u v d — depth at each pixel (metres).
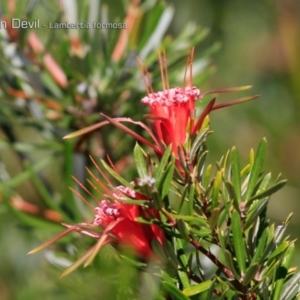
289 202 1.22
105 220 0.70
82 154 0.90
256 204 0.70
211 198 0.70
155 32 0.93
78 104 0.90
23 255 0.87
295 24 1.24
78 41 0.92
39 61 0.90
